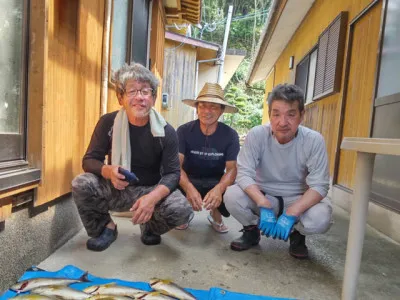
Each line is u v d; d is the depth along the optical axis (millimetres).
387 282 1752
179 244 2121
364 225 1340
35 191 1537
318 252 2119
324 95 4453
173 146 1927
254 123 18781
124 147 1872
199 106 2328
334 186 3770
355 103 3486
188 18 6469
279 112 1822
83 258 1795
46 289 1324
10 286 1413
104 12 2480
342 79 3896
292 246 2029
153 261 1827
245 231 2117
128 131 1869
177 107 7930
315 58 5672
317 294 1592
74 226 2115
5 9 1335
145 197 1756
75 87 2000
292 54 7766
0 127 1344
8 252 1393
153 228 2006
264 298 1457
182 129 2428
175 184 1895
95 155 1901
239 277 1712
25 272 1507
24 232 1518
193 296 1373
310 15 6090
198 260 1884
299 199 1896
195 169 2455
